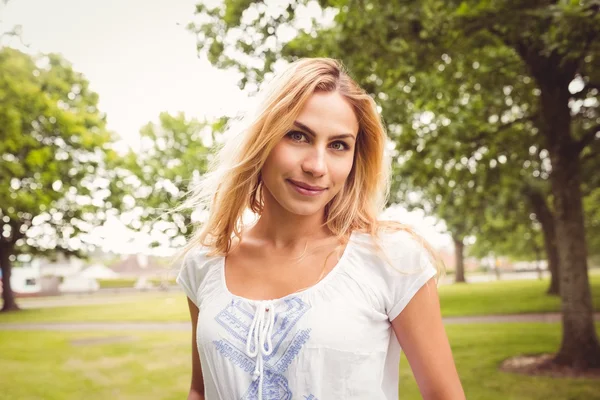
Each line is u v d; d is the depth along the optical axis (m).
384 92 7.24
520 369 8.77
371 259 1.39
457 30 6.12
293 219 1.47
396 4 6.06
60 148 17.25
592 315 8.46
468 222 22.14
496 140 9.29
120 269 66.50
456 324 15.03
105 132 18.34
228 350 1.38
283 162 1.38
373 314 1.34
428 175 8.89
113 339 15.41
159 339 15.05
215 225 1.60
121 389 9.48
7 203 13.43
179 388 9.44
